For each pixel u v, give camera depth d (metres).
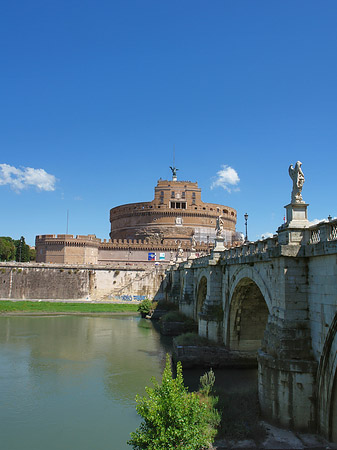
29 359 46.72
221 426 23.83
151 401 21.23
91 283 108.56
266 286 28.67
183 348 41.72
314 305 23.38
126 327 70.75
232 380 37.34
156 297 106.44
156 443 19.61
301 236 24.52
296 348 23.72
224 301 43.53
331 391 21.45
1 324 71.88
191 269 65.94
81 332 64.81
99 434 27.28
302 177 24.91
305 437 22.28
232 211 167.88
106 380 38.91
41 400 33.56
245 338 42.09
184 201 156.00
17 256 163.12
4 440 26.27
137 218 157.12
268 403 24.47
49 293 107.06
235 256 39.47
